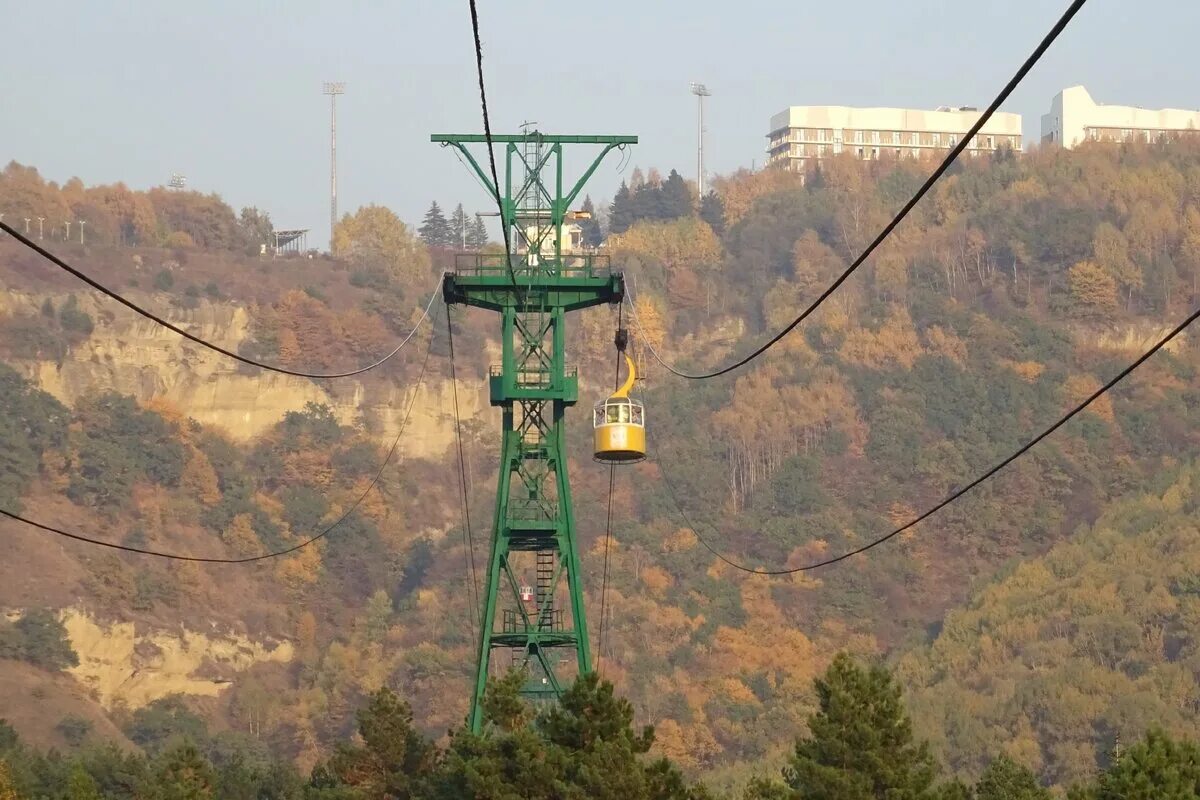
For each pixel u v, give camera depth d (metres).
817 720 191.25
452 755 197.75
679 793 179.88
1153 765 181.12
